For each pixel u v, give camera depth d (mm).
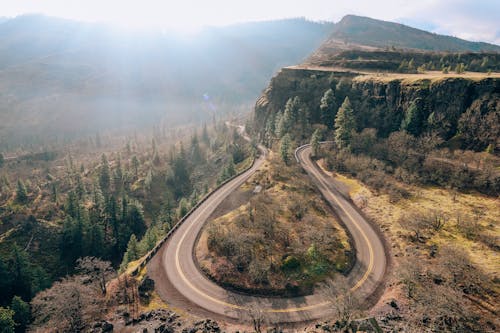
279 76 178750
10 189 157000
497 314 38969
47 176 188000
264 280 49500
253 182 97000
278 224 65188
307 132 133500
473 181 81500
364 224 68375
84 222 105125
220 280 51062
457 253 48094
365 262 55188
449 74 134625
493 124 93375
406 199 77625
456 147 99000
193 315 43781
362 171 93812
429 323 37812
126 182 166125
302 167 104062
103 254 103500
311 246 54875
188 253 60719
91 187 157375
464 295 42531
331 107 137250
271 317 42781
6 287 76000
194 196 130500
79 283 45750
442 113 108188
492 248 53656
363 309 43188
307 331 38500
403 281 47125
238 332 39656
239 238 56844
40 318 47406
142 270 55500
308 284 49000
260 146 152875
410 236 60406
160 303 46719
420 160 95438
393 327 37156
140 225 121938
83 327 41969
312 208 74375
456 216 66312
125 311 44500
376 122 125312
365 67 175750
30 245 99875
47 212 120375
